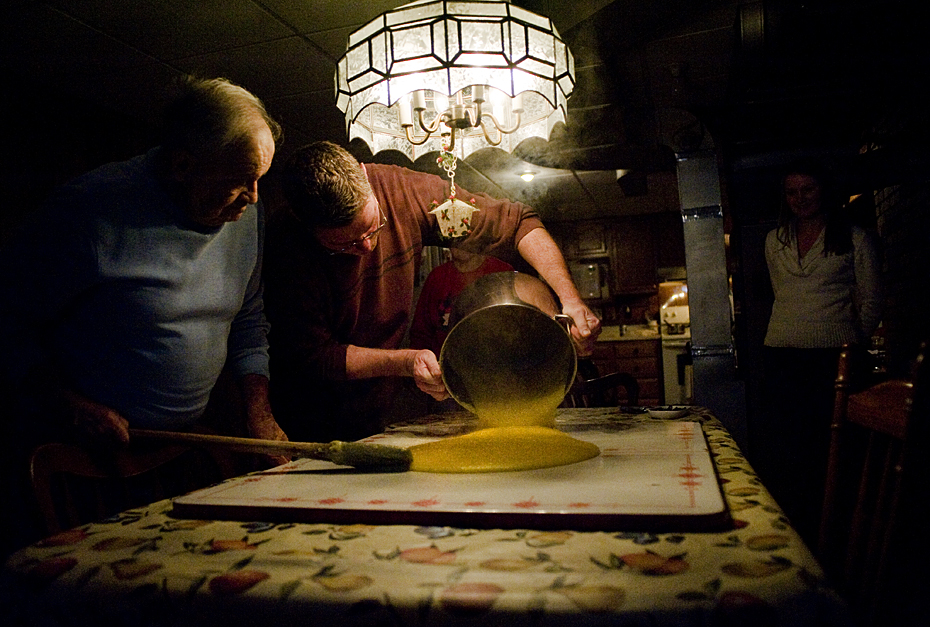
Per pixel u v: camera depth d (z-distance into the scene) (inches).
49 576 21.8
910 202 117.6
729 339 117.3
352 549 22.8
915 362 27.9
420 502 27.5
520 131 64.2
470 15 48.6
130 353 46.9
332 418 73.7
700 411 60.7
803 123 129.2
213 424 133.0
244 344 59.0
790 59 103.3
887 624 27.8
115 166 47.8
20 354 43.8
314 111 137.9
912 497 27.6
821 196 94.3
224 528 26.8
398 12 49.7
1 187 109.2
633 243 277.0
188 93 43.5
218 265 51.5
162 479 49.1
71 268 44.1
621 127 132.0
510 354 46.6
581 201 245.0
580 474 32.1
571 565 19.9
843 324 96.0
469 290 47.4
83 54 107.6
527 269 80.0
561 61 55.9
